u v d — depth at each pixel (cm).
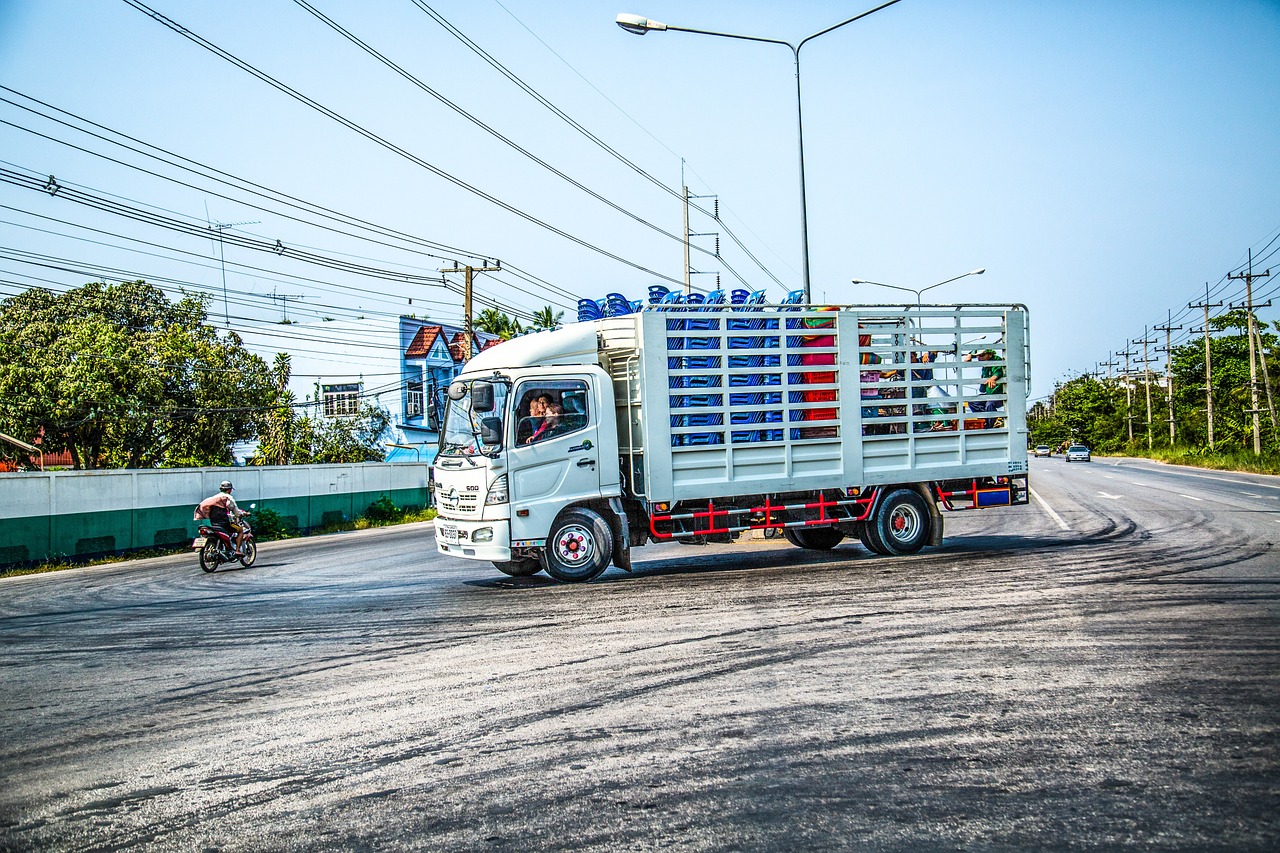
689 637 789
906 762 456
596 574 1188
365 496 3244
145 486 2244
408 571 1475
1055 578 1052
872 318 1312
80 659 830
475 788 442
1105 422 10894
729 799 414
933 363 1345
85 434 2848
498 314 5066
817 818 389
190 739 548
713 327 1234
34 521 1944
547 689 629
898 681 614
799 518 1284
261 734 551
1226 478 3984
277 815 419
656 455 1200
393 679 681
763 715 547
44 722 602
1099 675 612
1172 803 394
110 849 388
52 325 3167
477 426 1176
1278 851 346
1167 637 723
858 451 1296
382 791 443
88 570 1878
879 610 884
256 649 838
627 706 578
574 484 1187
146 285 3709
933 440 1341
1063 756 457
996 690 583
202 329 3638
